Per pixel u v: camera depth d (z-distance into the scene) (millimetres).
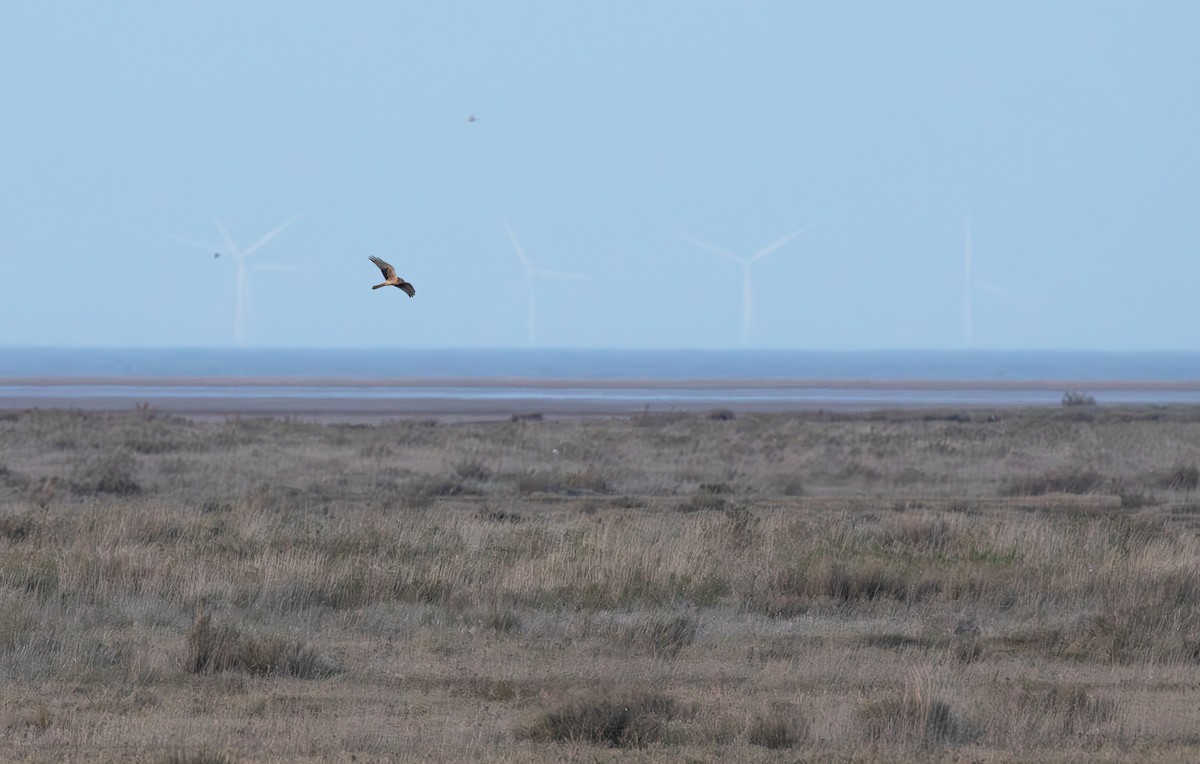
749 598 20938
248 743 12383
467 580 21672
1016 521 30281
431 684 15461
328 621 19109
